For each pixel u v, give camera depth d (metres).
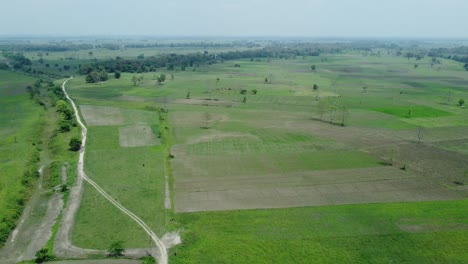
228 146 113.56
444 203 76.81
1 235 63.34
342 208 74.56
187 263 57.41
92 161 99.81
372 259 58.28
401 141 119.38
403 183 86.88
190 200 77.94
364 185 85.69
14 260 57.94
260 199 78.50
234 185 85.38
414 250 60.62
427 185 85.81
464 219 70.25
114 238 64.06
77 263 57.12
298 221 69.56
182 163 99.12
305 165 97.88
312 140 119.88
